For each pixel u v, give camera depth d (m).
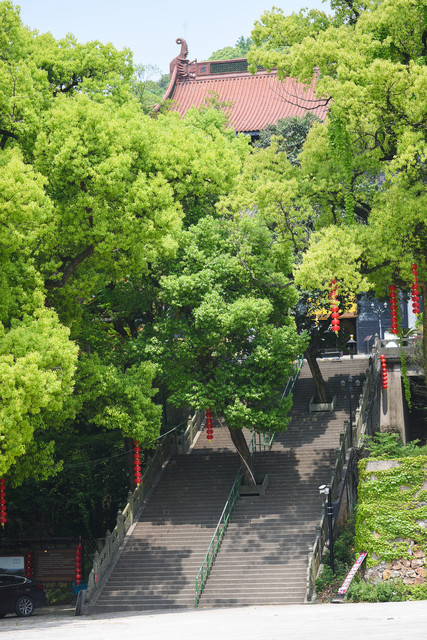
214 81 73.62
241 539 34.56
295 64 33.88
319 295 41.22
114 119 30.09
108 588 33.31
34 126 30.12
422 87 29.59
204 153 36.00
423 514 29.08
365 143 34.41
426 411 45.69
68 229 29.59
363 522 29.78
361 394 41.62
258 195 34.88
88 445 42.72
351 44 32.78
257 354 35.91
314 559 30.92
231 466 40.25
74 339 34.12
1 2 31.36
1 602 31.89
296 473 38.50
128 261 31.67
